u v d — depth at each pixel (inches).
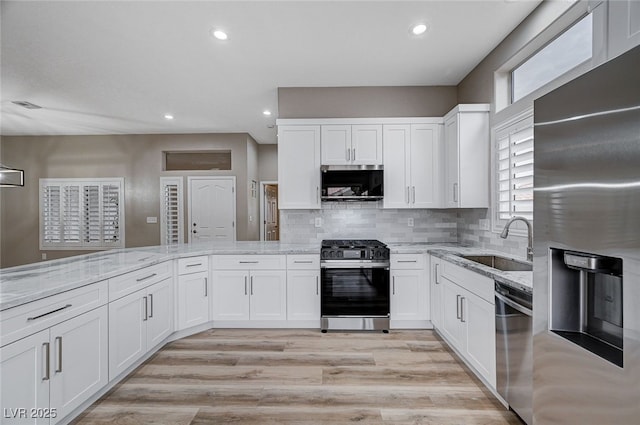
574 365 40.1
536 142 46.0
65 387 64.2
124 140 231.9
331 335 115.0
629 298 31.9
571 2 76.5
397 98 143.6
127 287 84.6
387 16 92.1
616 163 32.9
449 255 103.2
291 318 120.9
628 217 31.7
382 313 117.3
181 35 101.1
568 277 43.8
